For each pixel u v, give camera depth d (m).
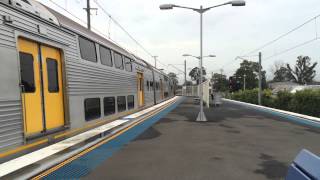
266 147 10.49
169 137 12.28
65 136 10.65
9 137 7.50
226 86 120.12
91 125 13.26
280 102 35.62
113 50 17.23
